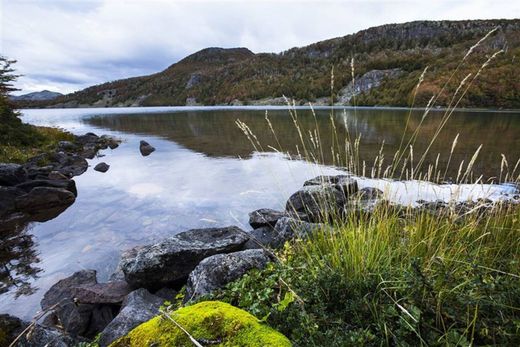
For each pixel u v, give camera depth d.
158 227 8.64
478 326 1.96
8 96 21.94
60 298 5.39
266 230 6.98
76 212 10.12
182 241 5.53
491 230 3.20
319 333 2.06
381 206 3.43
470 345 1.75
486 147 16.97
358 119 39.66
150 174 14.92
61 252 7.50
